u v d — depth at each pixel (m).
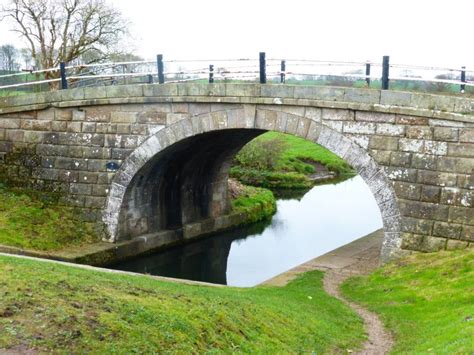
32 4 34.06
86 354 7.11
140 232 24.50
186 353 8.08
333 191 47.38
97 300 8.85
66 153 23.14
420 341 11.57
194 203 28.66
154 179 24.73
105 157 22.64
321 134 19.03
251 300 13.23
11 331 7.21
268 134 56.19
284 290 17.27
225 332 9.54
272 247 28.89
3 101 23.80
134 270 23.44
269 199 36.62
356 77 18.67
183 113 21.25
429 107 17.42
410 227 17.97
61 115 23.12
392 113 17.97
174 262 26.12
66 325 7.61
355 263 21.17
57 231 21.67
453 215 17.36
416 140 17.75
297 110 19.36
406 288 15.89
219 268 25.20
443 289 14.90
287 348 10.35
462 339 10.13
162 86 21.30
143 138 21.98
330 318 13.97
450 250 17.39
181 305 10.00
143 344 7.77
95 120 22.66
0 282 8.77
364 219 36.00
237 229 31.47
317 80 20.98
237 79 23.20
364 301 15.90
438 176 17.52
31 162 23.61
